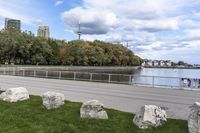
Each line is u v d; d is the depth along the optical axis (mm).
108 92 23078
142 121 9648
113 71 116812
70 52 118812
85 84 31406
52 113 11633
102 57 127500
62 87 26750
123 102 16906
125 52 153500
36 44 104438
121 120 10492
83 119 10484
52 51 112438
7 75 48969
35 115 11344
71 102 14227
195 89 27781
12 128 9672
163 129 9438
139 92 24062
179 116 12352
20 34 102750
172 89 28250
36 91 22062
